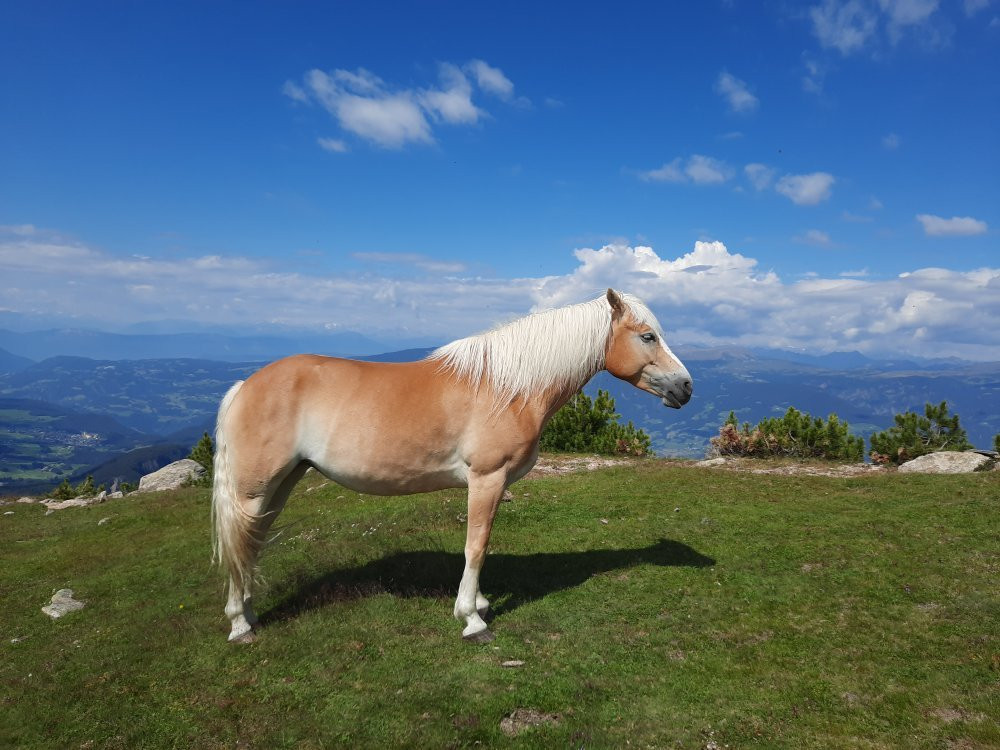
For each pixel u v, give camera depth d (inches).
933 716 133.6
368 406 184.1
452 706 144.9
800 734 129.6
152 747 137.3
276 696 154.9
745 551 257.3
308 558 265.6
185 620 209.2
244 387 187.2
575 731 132.9
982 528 267.0
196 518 399.5
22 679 173.9
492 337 194.7
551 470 487.5
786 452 545.0
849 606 196.1
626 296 213.8
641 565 245.4
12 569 321.4
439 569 243.1
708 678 155.3
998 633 171.0
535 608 206.2
